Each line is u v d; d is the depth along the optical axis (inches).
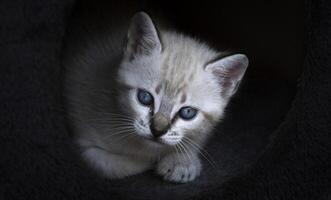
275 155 18.5
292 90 25.8
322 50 18.7
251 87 25.8
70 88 19.9
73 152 17.9
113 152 19.9
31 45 16.8
